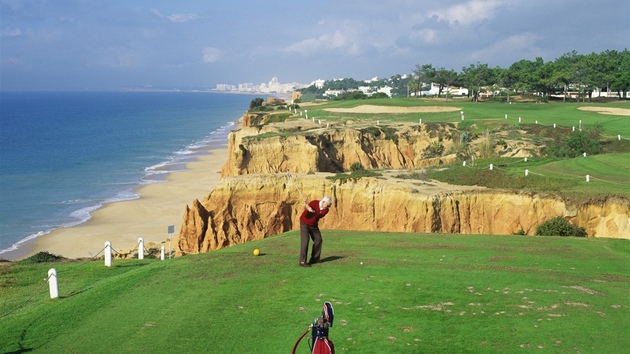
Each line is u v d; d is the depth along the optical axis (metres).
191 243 51.78
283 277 19.70
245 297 17.78
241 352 13.98
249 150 76.31
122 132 186.00
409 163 88.94
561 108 122.38
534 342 14.11
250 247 25.31
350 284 18.73
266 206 55.97
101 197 82.06
